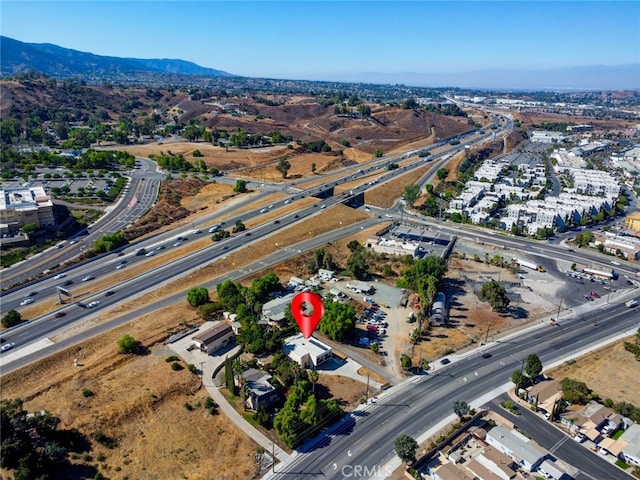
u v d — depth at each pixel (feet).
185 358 400.47
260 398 342.23
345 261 621.72
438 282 519.19
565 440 329.72
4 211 642.22
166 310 475.31
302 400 343.26
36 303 487.20
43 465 282.97
